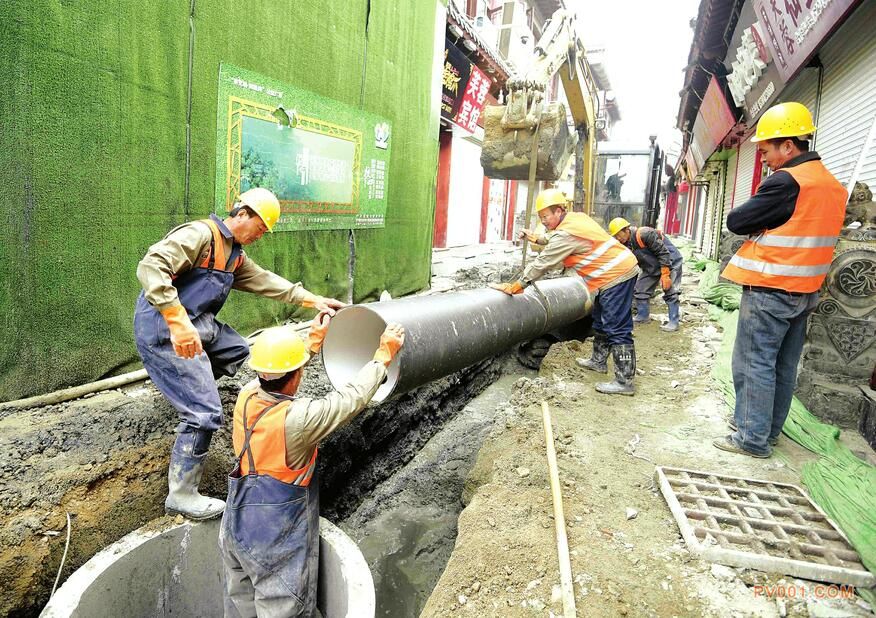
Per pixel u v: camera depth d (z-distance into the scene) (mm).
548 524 2492
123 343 3207
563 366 4906
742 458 3102
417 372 2873
